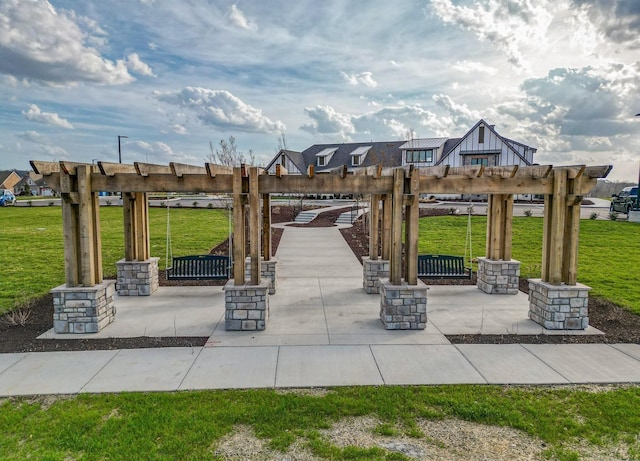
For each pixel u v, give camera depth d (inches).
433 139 1817.2
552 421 177.0
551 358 241.6
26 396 197.3
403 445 161.0
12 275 453.1
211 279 418.0
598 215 1077.1
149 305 345.4
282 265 516.4
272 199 1622.8
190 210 1211.2
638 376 218.7
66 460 150.7
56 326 279.7
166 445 158.7
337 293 387.9
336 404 188.9
